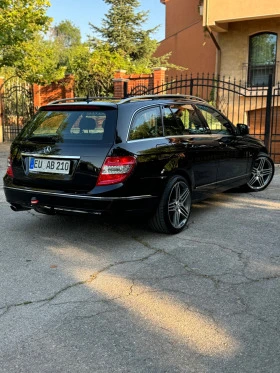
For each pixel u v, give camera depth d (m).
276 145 14.21
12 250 4.54
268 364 2.54
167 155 4.80
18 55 14.90
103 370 2.49
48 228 5.32
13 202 4.87
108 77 17.64
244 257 4.29
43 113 5.01
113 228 5.30
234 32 14.91
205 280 3.73
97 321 3.03
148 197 4.53
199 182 5.52
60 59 24.28
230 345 2.73
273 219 5.71
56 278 3.79
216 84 15.30
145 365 2.53
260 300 3.35
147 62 24.55
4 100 16.53
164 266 4.05
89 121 4.56
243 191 7.51
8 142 16.23
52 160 4.51
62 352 2.66
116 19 26.25
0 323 3.01
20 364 2.55
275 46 14.41
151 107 4.94
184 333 2.87
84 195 4.29
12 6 13.82
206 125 5.92
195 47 22.11
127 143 4.38
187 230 5.21
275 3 12.95
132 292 3.50
